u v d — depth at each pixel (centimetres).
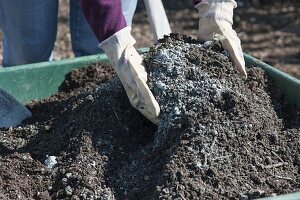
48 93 326
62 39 558
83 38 355
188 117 243
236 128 240
